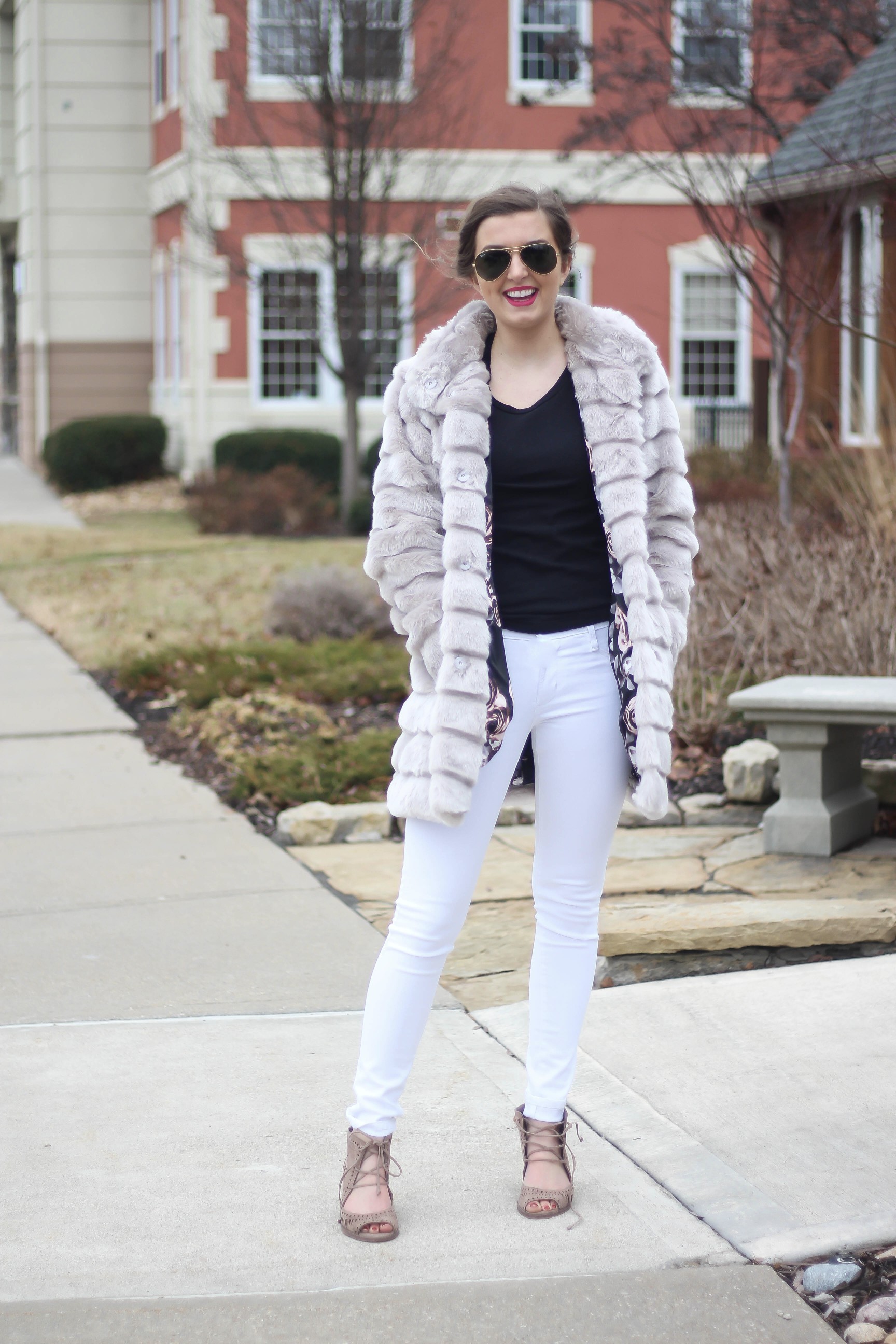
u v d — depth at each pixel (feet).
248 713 25.41
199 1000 13.47
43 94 77.10
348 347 58.08
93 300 78.79
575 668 9.16
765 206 37.63
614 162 41.14
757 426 48.03
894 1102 11.03
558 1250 9.16
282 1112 11.02
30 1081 11.59
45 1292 8.67
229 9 63.82
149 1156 10.30
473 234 9.27
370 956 14.75
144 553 50.26
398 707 27.04
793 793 17.79
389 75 56.80
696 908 14.56
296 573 36.76
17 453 93.04
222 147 59.82
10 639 35.91
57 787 22.15
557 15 65.16
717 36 37.01
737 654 24.94
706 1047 12.07
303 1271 8.91
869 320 41.32
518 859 18.43
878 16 35.88
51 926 15.76
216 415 68.28
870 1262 9.14
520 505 9.10
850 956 14.28
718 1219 9.52
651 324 67.97
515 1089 11.47
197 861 18.34
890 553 24.58
